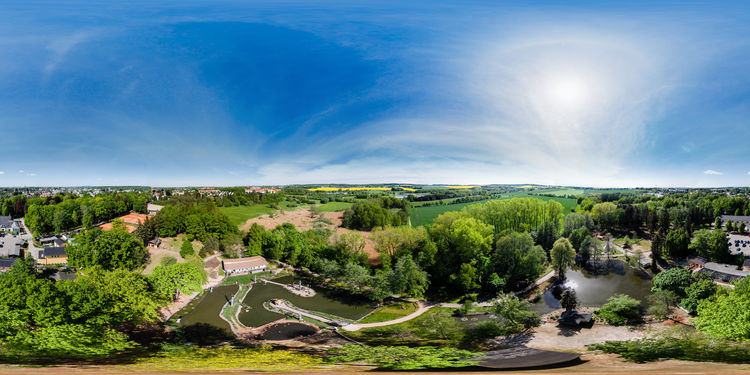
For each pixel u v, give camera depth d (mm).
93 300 40594
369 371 23969
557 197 191750
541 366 26969
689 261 85625
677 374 18844
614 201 169875
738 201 135625
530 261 73125
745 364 24688
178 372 20688
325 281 80188
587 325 50094
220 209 147250
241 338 47125
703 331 35938
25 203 151375
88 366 23750
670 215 126375
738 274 70062
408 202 163125
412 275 68812
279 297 68750
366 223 128875
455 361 29797
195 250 93625
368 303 65812
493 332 48719
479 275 71625
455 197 188500
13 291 36688
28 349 29203
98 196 166125
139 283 52094
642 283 74375
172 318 55219
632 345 36375
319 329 51531
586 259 92188
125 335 39375
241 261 88062
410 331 50500
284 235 101062
